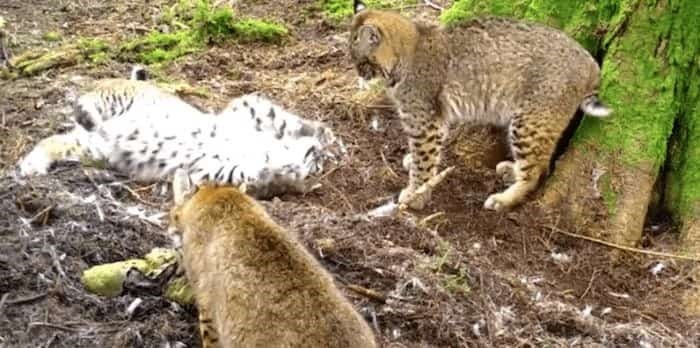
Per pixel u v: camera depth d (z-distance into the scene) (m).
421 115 4.30
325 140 4.43
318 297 3.25
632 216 4.18
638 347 3.74
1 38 5.08
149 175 4.28
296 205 4.10
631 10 4.27
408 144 4.48
